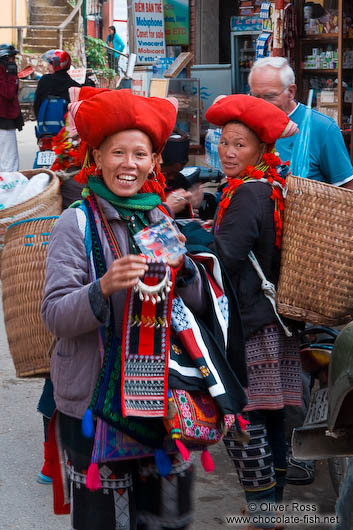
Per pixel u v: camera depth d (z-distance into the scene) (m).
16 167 11.65
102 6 30.39
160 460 2.52
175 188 4.14
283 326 3.32
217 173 4.55
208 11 10.67
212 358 2.58
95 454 2.46
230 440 3.29
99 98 2.54
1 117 11.35
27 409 5.04
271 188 3.35
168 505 2.67
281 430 3.50
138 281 2.42
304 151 4.25
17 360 3.44
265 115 3.33
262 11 8.36
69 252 2.53
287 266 3.32
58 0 25.62
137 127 2.55
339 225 3.27
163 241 2.50
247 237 3.26
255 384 3.32
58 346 2.59
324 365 3.81
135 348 2.46
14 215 4.22
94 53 23.86
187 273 2.62
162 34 10.51
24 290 3.38
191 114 9.18
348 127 7.65
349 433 2.89
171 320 2.56
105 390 2.46
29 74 20.02
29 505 3.90
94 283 2.40
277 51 8.02
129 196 2.61
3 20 23.86
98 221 2.58
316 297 3.30
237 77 10.33
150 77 10.16
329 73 8.14
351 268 3.28
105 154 2.58
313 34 8.02
